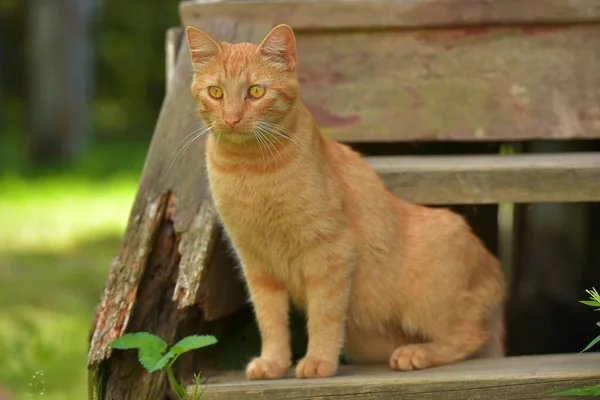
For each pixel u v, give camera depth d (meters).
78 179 20.19
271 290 5.09
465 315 5.18
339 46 6.03
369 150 6.82
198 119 5.70
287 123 4.74
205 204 5.42
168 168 5.59
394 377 4.67
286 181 4.72
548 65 5.90
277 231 4.83
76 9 22.73
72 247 12.97
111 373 5.16
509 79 5.92
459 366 4.95
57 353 7.80
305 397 4.65
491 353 5.43
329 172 4.92
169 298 5.35
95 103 32.81
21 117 25.16
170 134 5.71
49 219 15.30
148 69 32.69
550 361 4.91
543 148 7.87
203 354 5.43
